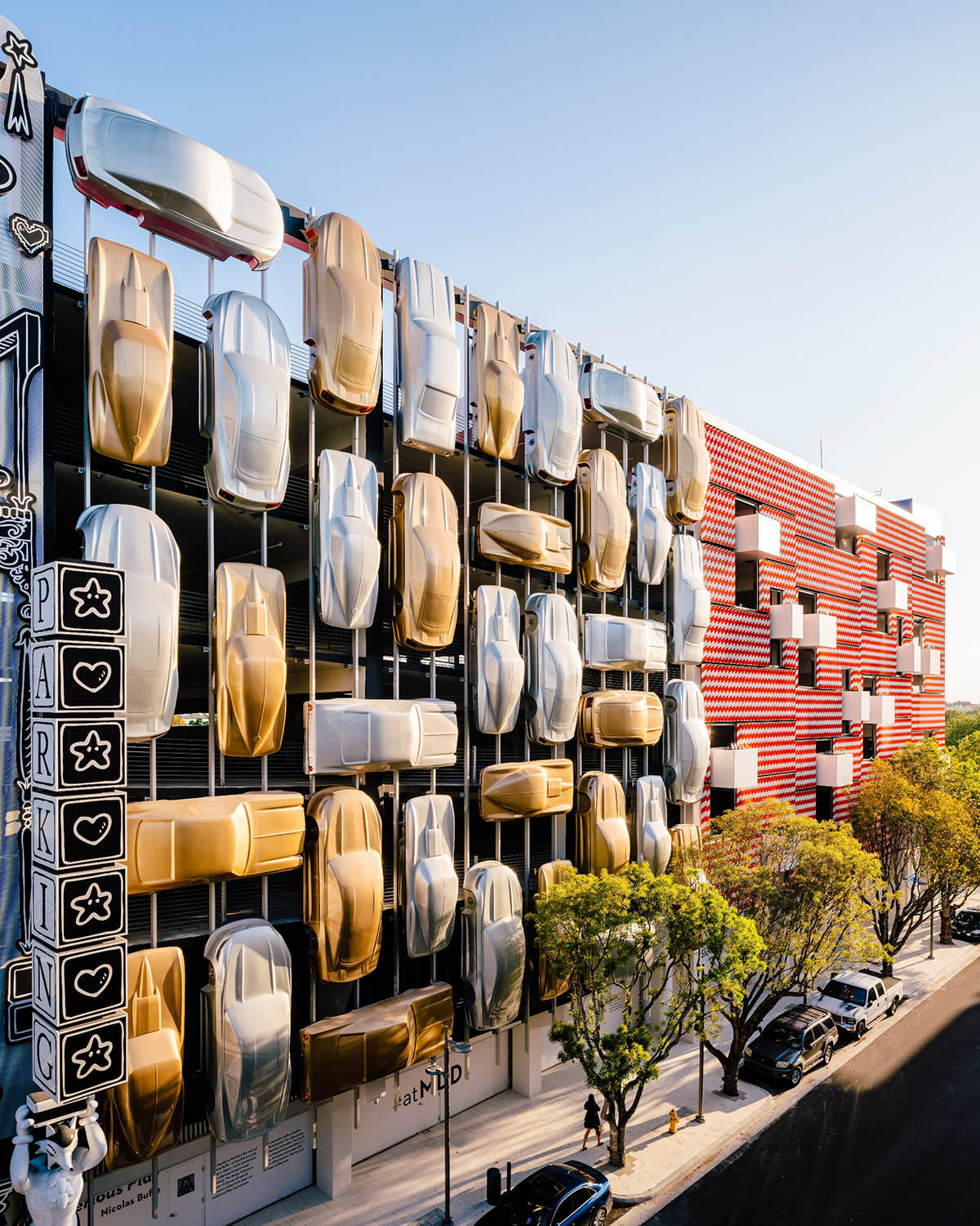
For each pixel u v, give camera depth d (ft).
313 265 63.41
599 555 83.56
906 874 141.69
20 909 45.06
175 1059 49.21
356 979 60.39
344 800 59.62
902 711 164.04
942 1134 71.36
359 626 62.39
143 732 50.01
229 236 57.26
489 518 73.82
